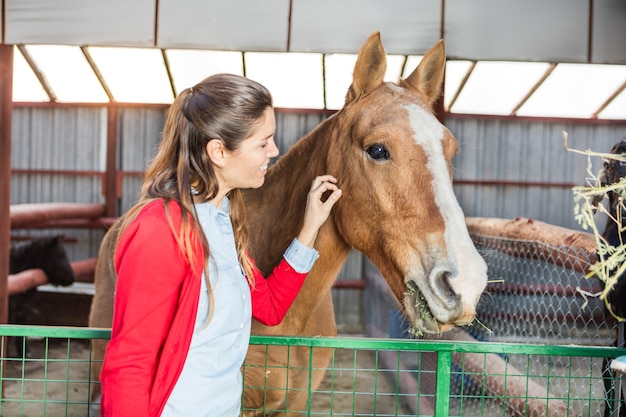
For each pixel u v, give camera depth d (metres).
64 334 1.55
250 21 4.54
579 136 8.96
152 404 1.19
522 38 4.57
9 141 4.53
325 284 2.12
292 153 2.32
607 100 7.88
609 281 1.30
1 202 4.49
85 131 8.95
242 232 1.47
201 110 1.24
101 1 4.49
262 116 1.28
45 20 4.46
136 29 4.52
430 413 4.13
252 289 1.58
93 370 2.95
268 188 2.35
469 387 3.88
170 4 4.52
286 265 1.67
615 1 4.59
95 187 9.02
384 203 1.73
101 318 2.79
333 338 1.57
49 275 6.36
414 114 1.76
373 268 6.99
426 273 1.60
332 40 4.52
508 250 3.87
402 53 4.54
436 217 1.62
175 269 1.17
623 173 2.29
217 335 1.26
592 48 4.61
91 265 7.68
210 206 1.28
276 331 2.15
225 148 1.26
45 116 8.95
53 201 9.04
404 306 1.69
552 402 2.59
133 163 8.93
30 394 4.45
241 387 1.36
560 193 9.05
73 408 4.12
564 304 5.85
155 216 1.18
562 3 4.58
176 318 1.19
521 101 8.02
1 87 4.46
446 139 1.73
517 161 9.02
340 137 1.95
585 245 2.61
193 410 1.23
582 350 1.55
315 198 1.72
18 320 6.28
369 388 4.96
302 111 8.30
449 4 4.53
